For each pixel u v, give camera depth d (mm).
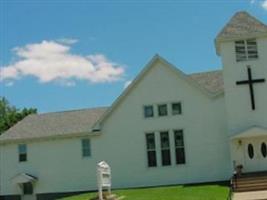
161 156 43312
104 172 33406
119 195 37469
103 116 44844
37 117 50875
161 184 43062
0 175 47781
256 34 40750
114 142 44594
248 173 39531
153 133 43719
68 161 46094
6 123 78875
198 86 42906
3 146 48062
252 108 40594
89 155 45500
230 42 41438
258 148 40562
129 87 44219
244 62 41094
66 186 45906
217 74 46812
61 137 46344
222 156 42250
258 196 32438
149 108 43938
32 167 47031
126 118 44375
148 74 44031
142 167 43625
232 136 40219
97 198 33094
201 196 33656
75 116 49469
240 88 40969
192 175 42594
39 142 47156
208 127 42656
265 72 40781
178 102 43312
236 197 32781
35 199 46594
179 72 43281
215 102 42750
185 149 42875
